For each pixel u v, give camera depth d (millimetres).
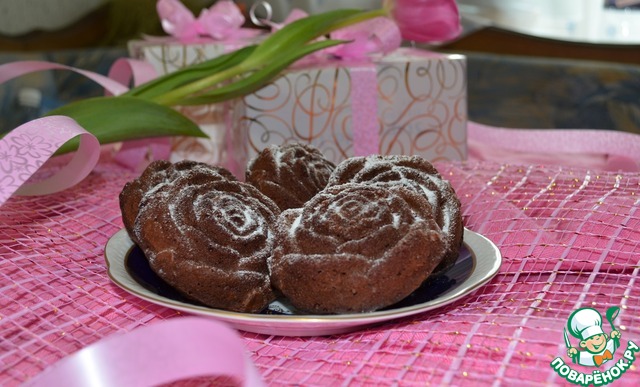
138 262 482
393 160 498
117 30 973
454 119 676
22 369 396
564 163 693
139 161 682
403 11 664
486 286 468
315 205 452
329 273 434
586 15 1130
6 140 498
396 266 434
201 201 466
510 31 1010
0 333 426
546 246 490
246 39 751
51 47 943
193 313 427
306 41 651
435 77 665
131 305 458
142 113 595
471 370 380
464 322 428
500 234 515
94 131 581
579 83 885
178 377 351
